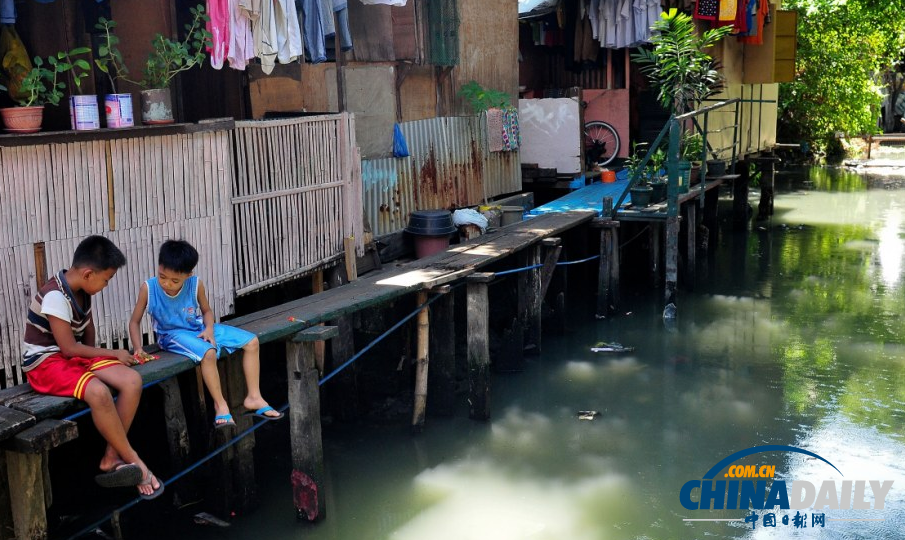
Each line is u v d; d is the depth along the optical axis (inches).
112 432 178.5
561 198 494.6
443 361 302.4
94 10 268.7
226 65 330.6
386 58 373.4
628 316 434.3
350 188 305.4
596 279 508.4
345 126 300.4
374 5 362.6
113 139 215.5
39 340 179.6
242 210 256.7
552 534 224.5
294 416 226.1
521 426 297.0
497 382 341.4
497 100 469.1
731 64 584.4
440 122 423.2
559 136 539.5
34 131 203.9
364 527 229.0
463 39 453.1
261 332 214.4
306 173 283.4
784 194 842.8
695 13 525.3
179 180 234.2
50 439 162.9
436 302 300.4
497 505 240.4
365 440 285.1
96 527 222.4
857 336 393.7
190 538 222.8
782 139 1090.1
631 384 337.1
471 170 453.7
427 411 309.7
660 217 415.8
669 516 234.2
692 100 518.6
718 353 372.8
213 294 247.0
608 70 616.7
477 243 356.2
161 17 282.0
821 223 679.7
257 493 245.0
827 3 988.6
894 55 1098.7
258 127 259.9
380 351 335.9
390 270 306.2
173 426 228.7
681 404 315.0
